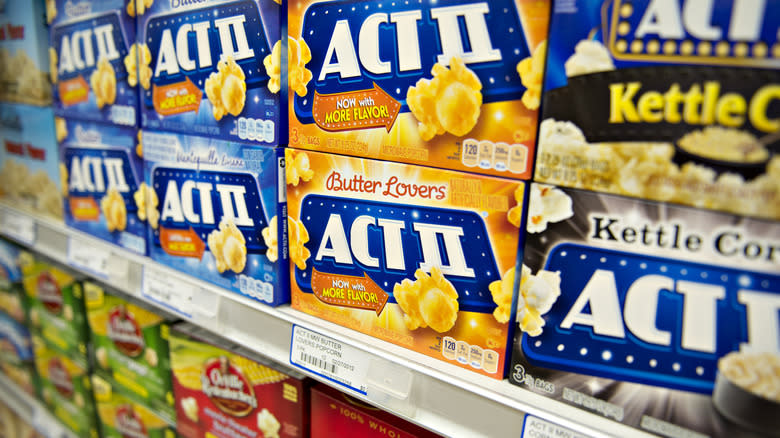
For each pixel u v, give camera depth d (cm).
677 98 48
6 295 168
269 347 86
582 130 53
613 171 52
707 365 51
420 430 76
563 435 57
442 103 63
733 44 45
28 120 131
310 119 76
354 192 74
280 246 85
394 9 64
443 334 70
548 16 54
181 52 89
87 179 119
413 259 70
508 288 63
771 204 45
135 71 100
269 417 94
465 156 63
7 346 177
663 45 48
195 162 92
